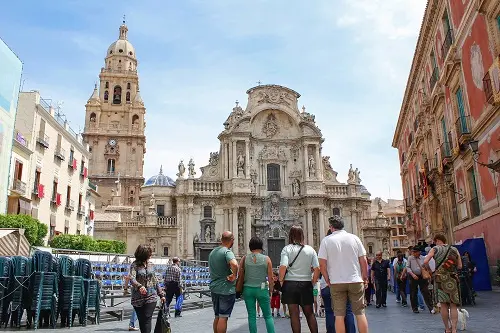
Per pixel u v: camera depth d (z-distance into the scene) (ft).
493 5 68.23
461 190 93.81
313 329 32.81
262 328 49.73
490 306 55.88
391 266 102.94
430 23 107.24
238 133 197.57
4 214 101.04
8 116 109.81
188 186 191.11
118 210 234.38
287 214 198.18
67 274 51.34
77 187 161.17
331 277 28.96
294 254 33.76
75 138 158.10
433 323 46.03
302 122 205.77
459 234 97.66
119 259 116.88
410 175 157.28
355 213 203.51
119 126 310.86
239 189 190.70
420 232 144.36
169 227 185.47
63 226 146.72
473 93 80.53
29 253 87.51
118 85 326.24
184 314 67.46
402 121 166.40
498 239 73.51
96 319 54.44
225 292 33.04
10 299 47.85
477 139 80.74
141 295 32.17
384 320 50.49
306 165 200.54
